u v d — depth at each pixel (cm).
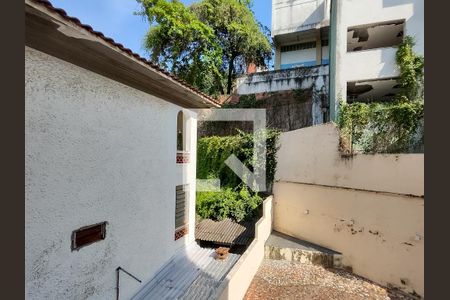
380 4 1278
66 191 381
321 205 995
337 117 1179
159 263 641
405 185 742
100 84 445
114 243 482
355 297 716
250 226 1109
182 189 802
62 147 373
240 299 657
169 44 1844
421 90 1172
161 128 640
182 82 554
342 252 905
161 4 1744
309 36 2109
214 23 1992
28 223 326
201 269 718
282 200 1188
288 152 1177
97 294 443
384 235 788
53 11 279
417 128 862
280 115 1661
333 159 958
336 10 1353
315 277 827
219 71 2066
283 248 969
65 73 379
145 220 577
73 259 396
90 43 346
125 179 509
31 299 330
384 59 1259
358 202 866
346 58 1313
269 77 1717
